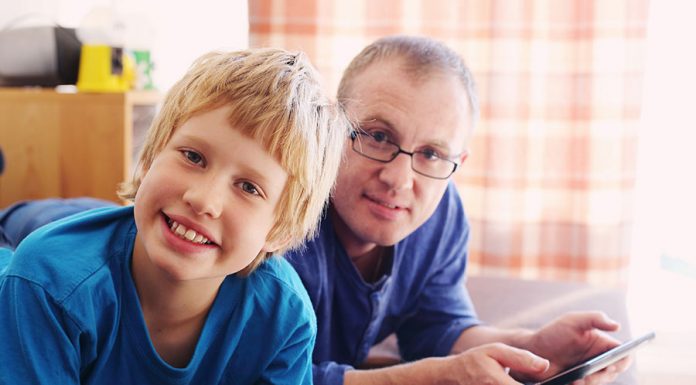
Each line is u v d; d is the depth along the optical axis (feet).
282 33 8.14
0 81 7.57
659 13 8.57
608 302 5.70
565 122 8.33
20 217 5.18
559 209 8.48
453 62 3.85
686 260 9.05
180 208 2.73
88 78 7.32
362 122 3.73
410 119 3.67
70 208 5.18
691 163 8.82
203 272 2.79
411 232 4.01
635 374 4.25
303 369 3.30
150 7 8.45
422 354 4.72
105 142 7.13
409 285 4.48
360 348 4.32
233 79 2.85
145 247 2.84
